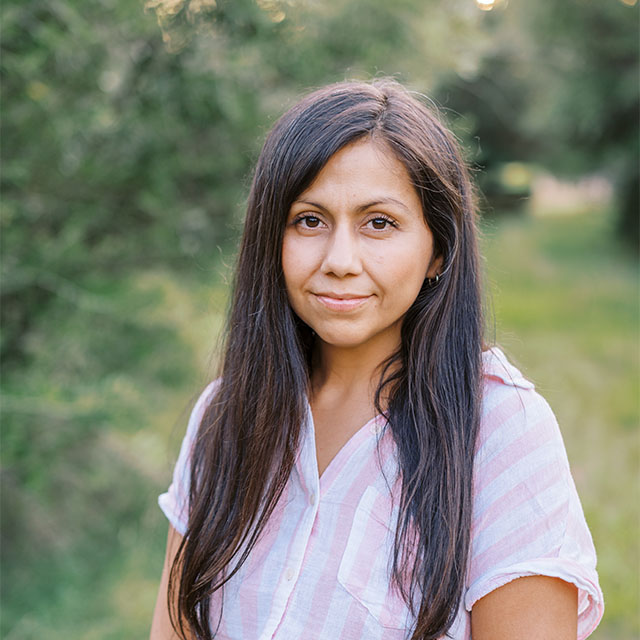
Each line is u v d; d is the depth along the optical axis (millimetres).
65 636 2836
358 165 946
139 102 2898
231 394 1114
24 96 2650
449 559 934
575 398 5293
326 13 3059
